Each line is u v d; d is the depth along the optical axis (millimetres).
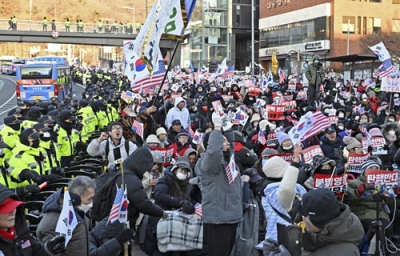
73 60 115812
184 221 7887
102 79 60219
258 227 8000
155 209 6895
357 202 7680
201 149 10383
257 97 23609
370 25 73500
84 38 70375
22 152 9000
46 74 41531
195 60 87500
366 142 11523
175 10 10281
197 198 8594
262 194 6961
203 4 84375
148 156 6898
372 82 31438
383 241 7027
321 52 73188
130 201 6723
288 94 25359
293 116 19719
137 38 10312
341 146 11078
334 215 4387
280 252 5590
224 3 85625
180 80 39031
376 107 23359
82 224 5426
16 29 69500
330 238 4441
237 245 7812
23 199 7715
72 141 13430
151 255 8164
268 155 8500
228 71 37406
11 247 4500
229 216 7414
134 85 13617
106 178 7059
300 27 77750
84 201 5535
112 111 23125
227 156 7629
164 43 61750
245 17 87688
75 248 5352
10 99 54312
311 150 8562
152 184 9023
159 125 16375
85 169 10078
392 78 18484
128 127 11789
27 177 8453
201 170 7516
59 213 5445
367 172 7637
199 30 85875
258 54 90188
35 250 4781
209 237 7508
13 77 87688
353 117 17844
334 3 72000
